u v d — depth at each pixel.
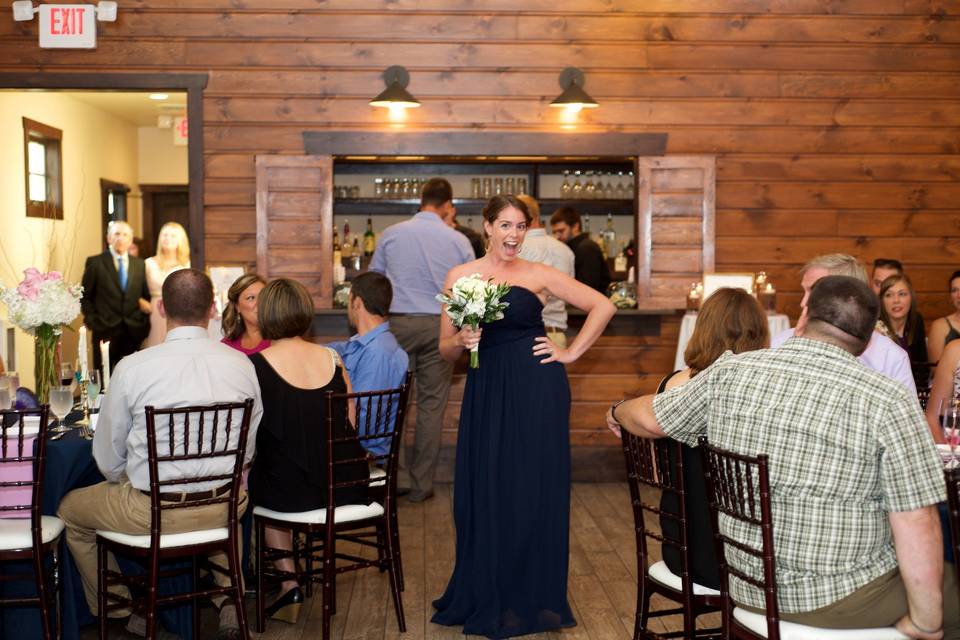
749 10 6.36
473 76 6.31
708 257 6.34
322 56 6.27
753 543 2.46
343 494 3.64
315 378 3.63
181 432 3.21
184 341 3.27
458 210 8.60
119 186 11.03
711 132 6.39
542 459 3.61
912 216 6.48
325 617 3.49
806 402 2.37
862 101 6.43
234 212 6.31
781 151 6.42
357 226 8.76
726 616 2.59
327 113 6.29
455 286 3.48
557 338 5.94
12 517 3.34
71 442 3.39
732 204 6.43
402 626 3.68
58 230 9.23
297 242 6.26
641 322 6.34
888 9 6.40
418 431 5.77
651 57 6.35
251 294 4.32
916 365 4.54
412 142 6.30
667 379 3.04
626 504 5.72
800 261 6.46
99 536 3.29
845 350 2.42
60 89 6.21
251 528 3.88
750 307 2.91
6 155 8.03
